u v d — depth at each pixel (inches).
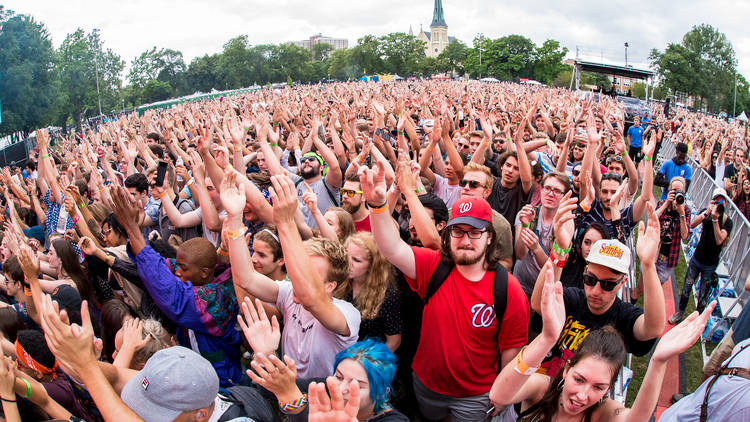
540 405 108.3
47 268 209.9
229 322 153.9
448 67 5310.0
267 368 98.7
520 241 178.5
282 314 148.2
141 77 3907.5
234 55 4909.0
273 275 156.9
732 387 109.8
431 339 129.6
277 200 112.2
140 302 180.1
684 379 217.9
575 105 664.4
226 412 100.6
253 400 109.7
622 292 223.3
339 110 470.9
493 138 354.0
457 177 251.4
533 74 4771.2
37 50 1560.0
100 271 188.4
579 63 1461.6
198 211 227.5
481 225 121.8
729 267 306.0
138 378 91.7
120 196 148.5
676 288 319.3
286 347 136.2
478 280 125.9
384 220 125.9
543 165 290.0
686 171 397.7
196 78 4899.1
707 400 113.0
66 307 156.0
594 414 103.6
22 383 101.3
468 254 122.9
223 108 833.5
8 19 1535.4
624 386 170.7
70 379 124.4
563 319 95.6
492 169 305.7
